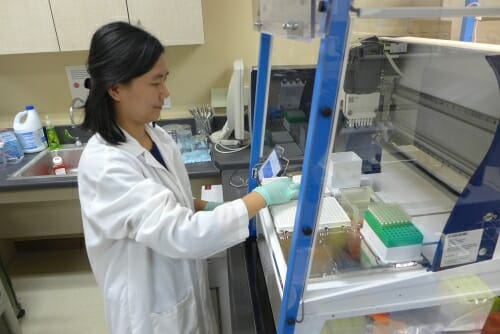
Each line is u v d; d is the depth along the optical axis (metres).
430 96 0.95
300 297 0.67
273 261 0.79
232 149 2.06
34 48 1.95
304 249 0.64
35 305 2.28
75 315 2.19
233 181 1.74
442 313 0.77
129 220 0.89
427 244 0.70
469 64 0.80
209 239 0.87
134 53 0.86
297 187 0.96
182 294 1.15
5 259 2.66
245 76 2.18
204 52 2.33
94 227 1.03
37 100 2.41
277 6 0.73
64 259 2.71
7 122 2.40
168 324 1.11
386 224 0.73
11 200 1.91
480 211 0.65
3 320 1.74
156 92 0.94
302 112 1.52
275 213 0.90
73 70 2.34
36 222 2.58
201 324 1.27
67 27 1.92
